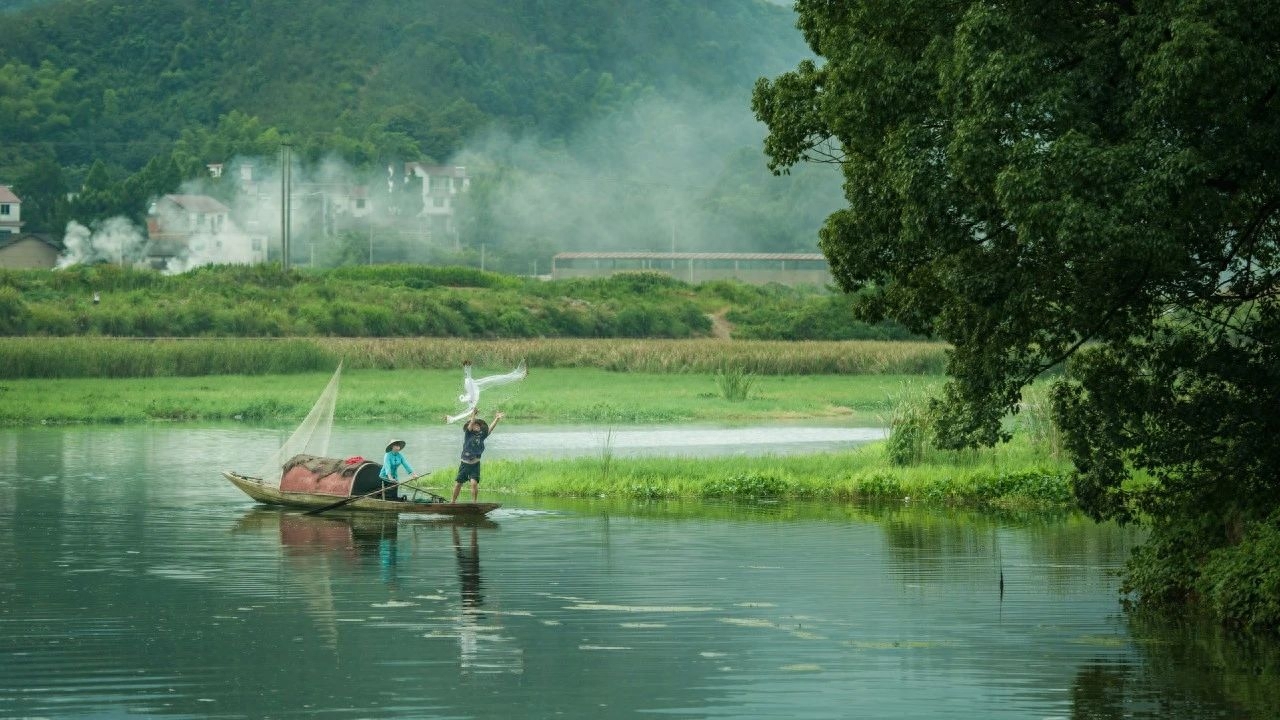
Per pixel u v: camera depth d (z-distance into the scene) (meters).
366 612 21.09
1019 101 19.27
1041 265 20.67
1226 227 20.86
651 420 67.31
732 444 54.16
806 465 41.38
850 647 18.98
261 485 34.06
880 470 38.91
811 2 24.02
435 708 15.85
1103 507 23.30
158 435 57.25
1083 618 21.08
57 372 84.62
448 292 132.25
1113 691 16.75
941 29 21.17
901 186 20.58
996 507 35.22
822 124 24.03
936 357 101.12
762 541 28.73
